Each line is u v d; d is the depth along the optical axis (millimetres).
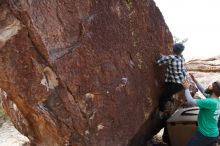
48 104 4418
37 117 4594
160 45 5852
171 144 6598
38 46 4113
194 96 6980
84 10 4617
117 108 5059
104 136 4945
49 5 4203
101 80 4828
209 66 10961
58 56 4316
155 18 5723
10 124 8461
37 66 4195
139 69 5402
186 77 5801
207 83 9602
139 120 5418
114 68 5000
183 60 5703
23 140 7645
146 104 5535
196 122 6254
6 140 7672
